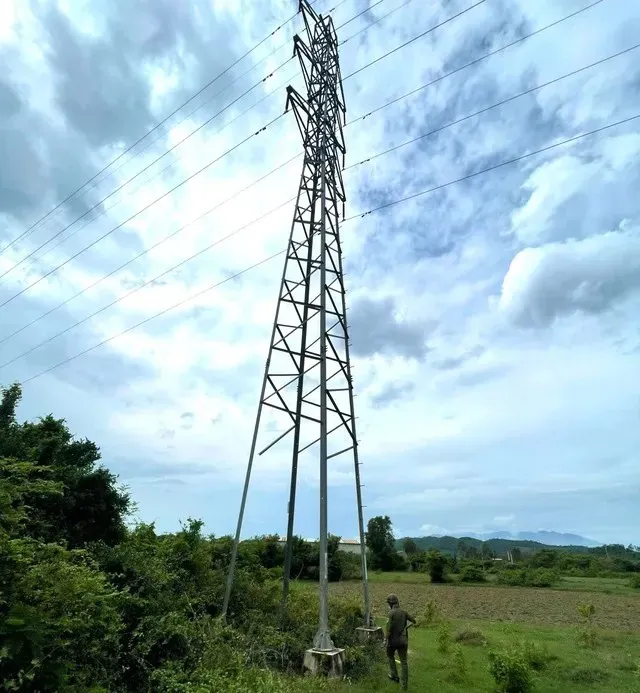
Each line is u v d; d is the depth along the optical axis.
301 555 50.94
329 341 19.08
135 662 11.17
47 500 15.42
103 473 17.64
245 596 18.00
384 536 87.31
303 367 19.97
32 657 7.85
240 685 9.31
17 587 8.71
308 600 19.72
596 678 13.25
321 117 21.45
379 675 13.47
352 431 18.81
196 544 19.36
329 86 22.34
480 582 64.75
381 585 57.88
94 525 16.67
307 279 20.28
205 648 11.70
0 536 8.79
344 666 14.00
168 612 12.76
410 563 84.19
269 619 16.55
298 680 11.55
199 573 17.97
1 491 9.38
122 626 10.88
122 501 17.75
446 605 40.06
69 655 9.38
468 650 17.56
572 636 21.80
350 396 19.14
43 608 8.84
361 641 16.58
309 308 19.89
